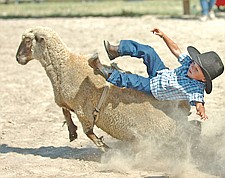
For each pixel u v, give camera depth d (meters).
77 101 14.95
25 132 18.67
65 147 16.84
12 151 16.56
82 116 14.97
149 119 14.62
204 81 14.16
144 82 14.57
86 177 13.91
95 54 14.28
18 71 29.72
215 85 23.94
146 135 14.68
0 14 57.84
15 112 21.59
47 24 47.00
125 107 14.66
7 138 17.98
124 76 14.42
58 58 15.14
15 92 24.98
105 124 14.92
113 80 14.36
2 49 36.31
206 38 35.06
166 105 14.71
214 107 20.41
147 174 14.07
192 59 14.32
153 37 37.00
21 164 15.22
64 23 47.44
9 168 14.85
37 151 16.50
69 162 15.27
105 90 14.66
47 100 23.45
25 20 51.09
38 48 15.24
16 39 40.00
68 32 41.72
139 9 60.78
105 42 14.56
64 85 15.00
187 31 39.00
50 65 15.19
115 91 14.74
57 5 71.12
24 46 15.38
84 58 15.23
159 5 68.00
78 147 16.83
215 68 14.04
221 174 13.88
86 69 14.98
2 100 23.56
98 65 14.39
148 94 14.74
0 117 20.83
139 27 42.72
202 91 14.23
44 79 27.62
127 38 37.25
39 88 25.67
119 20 48.53
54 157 15.84
